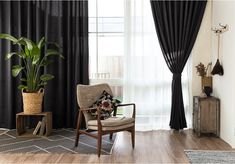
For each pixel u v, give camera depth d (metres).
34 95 4.56
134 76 5.05
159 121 5.11
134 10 4.96
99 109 3.64
